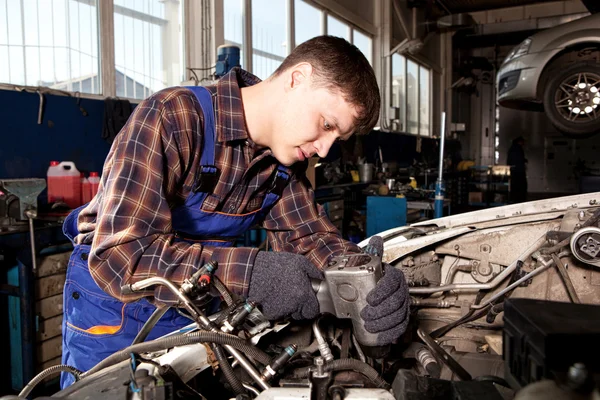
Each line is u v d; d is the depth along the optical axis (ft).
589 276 4.30
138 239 2.79
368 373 2.53
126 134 3.04
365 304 2.71
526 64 14.05
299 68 3.08
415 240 4.67
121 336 3.93
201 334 2.48
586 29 13.24
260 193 3.96
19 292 6.95
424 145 27.32
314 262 3.92
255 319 3.06
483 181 28.12
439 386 2.22
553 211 4.65
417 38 23.02
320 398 2.29
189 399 2.41
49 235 7.26
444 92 31.83
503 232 4.67
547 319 1.86
